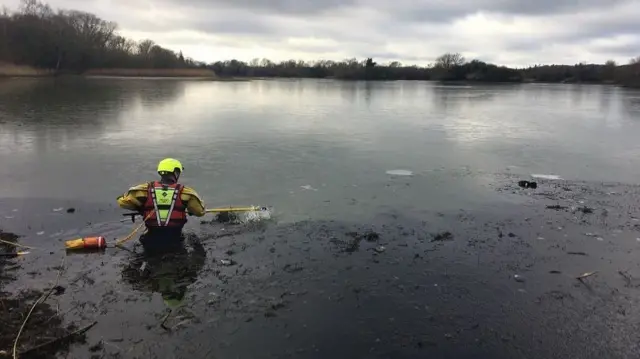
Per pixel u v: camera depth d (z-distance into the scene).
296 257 5.56
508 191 8.44
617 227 6.66
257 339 4.02
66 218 6.76
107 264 5.35
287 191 8.25
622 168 10.38
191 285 4.88
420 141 13.49
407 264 5.41
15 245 5.80
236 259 5.49
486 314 4.43
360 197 7.94
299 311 4.43
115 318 4.27
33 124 15.47
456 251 5.78
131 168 9.71
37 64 66.94
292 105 25.11
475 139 14.05
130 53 85.12
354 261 5.46
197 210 6.25
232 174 9.38
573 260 5.57
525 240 6.15
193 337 4.02
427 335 4.12
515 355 3.89
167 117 18.28
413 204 7.60
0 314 4.27
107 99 25.97
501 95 36.56
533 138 14.34
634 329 4.23
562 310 4.51
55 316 4.28
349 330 4.16
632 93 39.62
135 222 6.62
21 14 72.31
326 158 10.95
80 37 74.25
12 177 8.89
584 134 15.30
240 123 16.84
